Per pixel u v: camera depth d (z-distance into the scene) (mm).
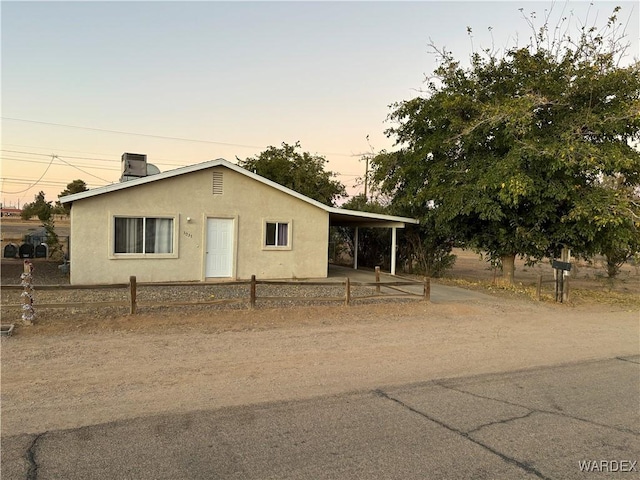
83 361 6105
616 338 9047
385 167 20797
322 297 11312
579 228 14539
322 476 3432
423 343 7914
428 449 3938
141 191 14062
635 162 14164
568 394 5504
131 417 4406
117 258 13758
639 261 16766
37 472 3371
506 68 17078
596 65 14805
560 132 14680
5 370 5668
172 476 3367
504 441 4152
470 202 15758
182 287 13609
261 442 3963
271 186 16109
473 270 27203
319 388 5418
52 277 15625
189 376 5676
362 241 25578
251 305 9680
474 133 16281
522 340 8523
